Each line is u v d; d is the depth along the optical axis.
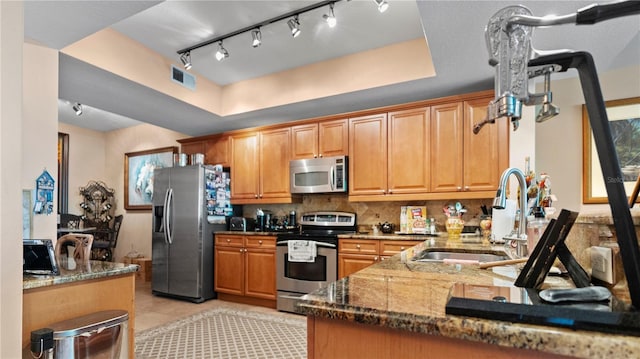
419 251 1.90
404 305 0.80
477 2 1.88
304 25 2.82
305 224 4.21
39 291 1.67
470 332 0.66
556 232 0.88
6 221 1.41
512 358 0.65
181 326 3.29
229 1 2.50
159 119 4.24
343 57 3.38
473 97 3.20
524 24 0.92
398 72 3.10
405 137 3.51
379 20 2.74
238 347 2.77
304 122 4.10
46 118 2.38
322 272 3.62
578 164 2.93
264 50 3.26
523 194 1.68
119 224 6.00
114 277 2.00
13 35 1.43
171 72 3.42
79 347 1.62
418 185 3.42
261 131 4.40
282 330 3.17
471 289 0.84
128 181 6.16
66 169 5.93
